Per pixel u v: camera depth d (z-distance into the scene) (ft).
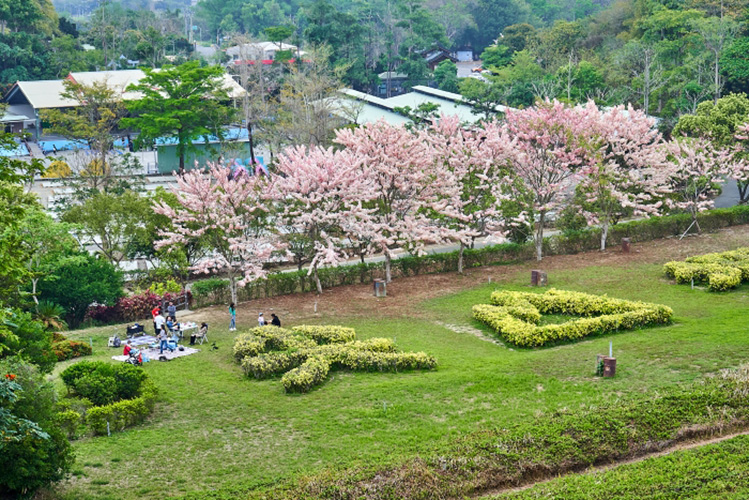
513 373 111.24
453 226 188.24
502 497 76.89
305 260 191.72
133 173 306.35
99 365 108.68
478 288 169.07
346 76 443.73
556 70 380.78
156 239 181.78
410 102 356.38
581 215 196.03
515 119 196.03
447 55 506.07
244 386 113.29
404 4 551.59
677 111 326.03
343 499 77.66
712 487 76.23
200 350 133.59
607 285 164.96
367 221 170.09
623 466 82.12
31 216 147.54
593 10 627.05
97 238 212.64
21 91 385.91
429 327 144.15
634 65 355.97
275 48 494.59
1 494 80.74
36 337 106.01
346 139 180.55
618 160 200.95
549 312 147.64
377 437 92.53
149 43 474.90
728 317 134.82
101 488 82.94
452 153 185.47
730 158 217.56
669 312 135.44
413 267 182.80
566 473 83.20
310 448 90.84
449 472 81.92
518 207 189.88
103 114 283.59
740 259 169.37
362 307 158.92
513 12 611.06
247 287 167.63
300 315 154.71
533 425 89.86
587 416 90.99
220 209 161.89
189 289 174.70
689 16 361.30
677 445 87.51
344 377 116.57
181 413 103.40
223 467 87.04
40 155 327.06
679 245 195.00
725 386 96.48
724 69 315.78
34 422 77.51
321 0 464.65
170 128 301.43
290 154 173.78
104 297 158.92
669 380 102.42
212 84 314.76
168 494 81.46
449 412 98.73
